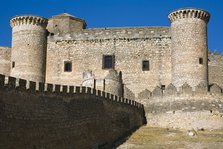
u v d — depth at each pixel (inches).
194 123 2190.0
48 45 2829.7
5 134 1305.4
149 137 1951.3
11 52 2819.9
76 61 2783.0
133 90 2672.2
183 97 2252.7
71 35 2819.9
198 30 2541.8
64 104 1612.9
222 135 1988.2
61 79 2778.1
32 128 1424.7
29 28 2765.7
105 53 2755.9
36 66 2746.1
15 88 1363.2
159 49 2691.9
